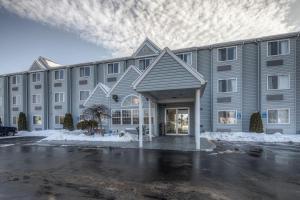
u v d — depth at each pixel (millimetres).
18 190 4898
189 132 18109
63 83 25562
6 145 13773
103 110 17203
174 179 5551
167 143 12758
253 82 17766
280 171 6262
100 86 18547
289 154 9117
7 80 29188
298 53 16531
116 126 17688
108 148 11547
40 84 26875
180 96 14977
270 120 17125
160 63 10898
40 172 6547
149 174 6086
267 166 6902
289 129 16453
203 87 11250
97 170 6676
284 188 4781
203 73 19062
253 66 17812
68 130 23109
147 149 10844
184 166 7008
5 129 22125
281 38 16938
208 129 18562
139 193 4566
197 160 7938
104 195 4484
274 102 17016
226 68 18391
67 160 8414
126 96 17422
